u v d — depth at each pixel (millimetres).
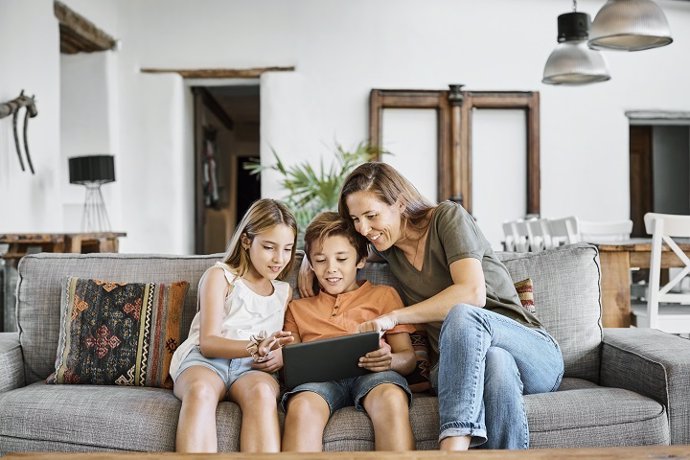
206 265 2451
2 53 5125
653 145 9195
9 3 5215
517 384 1904
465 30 7270
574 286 2404
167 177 7207
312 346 1984
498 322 2002
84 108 7062
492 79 7289
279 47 7227
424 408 1966
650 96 7391
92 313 2275
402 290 2367
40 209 5684
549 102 7320
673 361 1999
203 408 1859
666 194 9211
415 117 7258
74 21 6254
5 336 2496
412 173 7258
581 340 2371
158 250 7191
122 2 7223
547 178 7328
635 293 4785
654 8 4305
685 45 7398
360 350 2031
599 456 1395
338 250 2252
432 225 2238
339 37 7246
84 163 6160
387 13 7250
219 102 10117
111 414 1928
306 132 7227
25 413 1959
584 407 1942
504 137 7305
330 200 6492
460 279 2109
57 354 2271
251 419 1867
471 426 1786
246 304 2215
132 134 7238
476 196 7289
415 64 7258
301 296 2359
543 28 7297
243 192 12492
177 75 7199
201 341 2092
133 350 2232
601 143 7355
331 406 1985
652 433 1933
